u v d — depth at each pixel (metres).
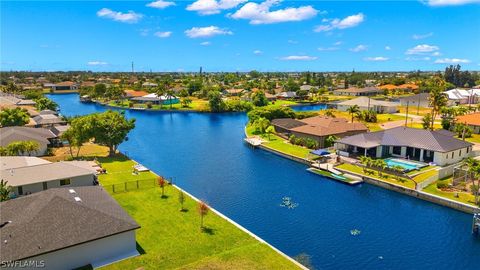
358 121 114.38
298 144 84.44
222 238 35.66
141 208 43.19
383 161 62.31
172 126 120.25
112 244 31.30
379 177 57.75
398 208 47.34
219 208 47.09
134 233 32.44
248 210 46.50
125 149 83.19
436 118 120.69
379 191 54.00
